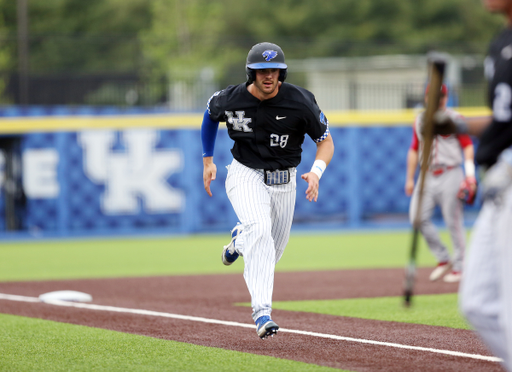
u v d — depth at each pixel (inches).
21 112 3142.2
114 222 2346.2
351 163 2411.4
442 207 1136.2
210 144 718.5
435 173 1120.2
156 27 4682.6
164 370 567.5
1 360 617.9
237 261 1653.5
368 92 3449.8
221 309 914.7
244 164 667.4
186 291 1124.5
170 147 2345.0
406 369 550.3
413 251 480.4
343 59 5172.2
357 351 625.6
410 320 800.9
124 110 3223.4
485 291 415.5
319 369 554.9
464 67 3570.4
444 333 713.0
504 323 400.2
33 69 4761.3
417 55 5339.6
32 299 1029.2
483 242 418.3
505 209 404.8
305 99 645.3
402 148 2440.9
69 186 2340.1
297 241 2124.8
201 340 692.7
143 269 1505.9
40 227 2346.2
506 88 411.8
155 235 2345.0
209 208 2362.2
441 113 442.3
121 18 6127.0
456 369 548.7
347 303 956.6
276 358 601.3
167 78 3567.9
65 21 6018.7
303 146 2378.2
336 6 6451.8
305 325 775.7
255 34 6565.0
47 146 2335.1
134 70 4195.4
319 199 2405.3
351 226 2418.8
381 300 980.6
